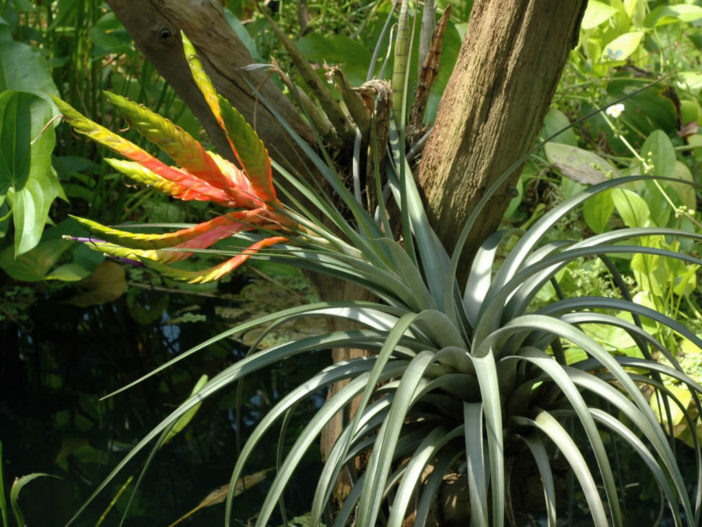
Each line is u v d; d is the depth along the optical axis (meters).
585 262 2.42
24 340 2.15
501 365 1.19
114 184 2.58
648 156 2.27
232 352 2.09
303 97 1.33
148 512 1.49
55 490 1.55
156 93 2.79
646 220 2.09
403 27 1.36
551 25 1.30
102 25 2.43
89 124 1.10
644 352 1.37
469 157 1.40
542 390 1.29
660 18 3.19
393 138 1.46
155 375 1.99
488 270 1.33
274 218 1.20
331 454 1.15
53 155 2.60
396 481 1.33
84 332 2.20
